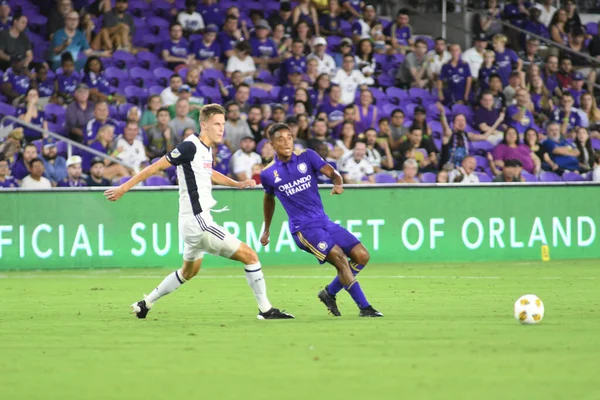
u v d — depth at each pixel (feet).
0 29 236.84
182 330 99.66
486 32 282.15
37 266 201.87
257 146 230.48
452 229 221.46
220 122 107.65
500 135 256.52
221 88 244.83
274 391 63.77
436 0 292.61
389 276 181.78
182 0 266.98
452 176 241.96
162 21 262.26
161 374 71.20
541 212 226.99
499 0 292.61
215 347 85.81
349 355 80.23
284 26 265.54
